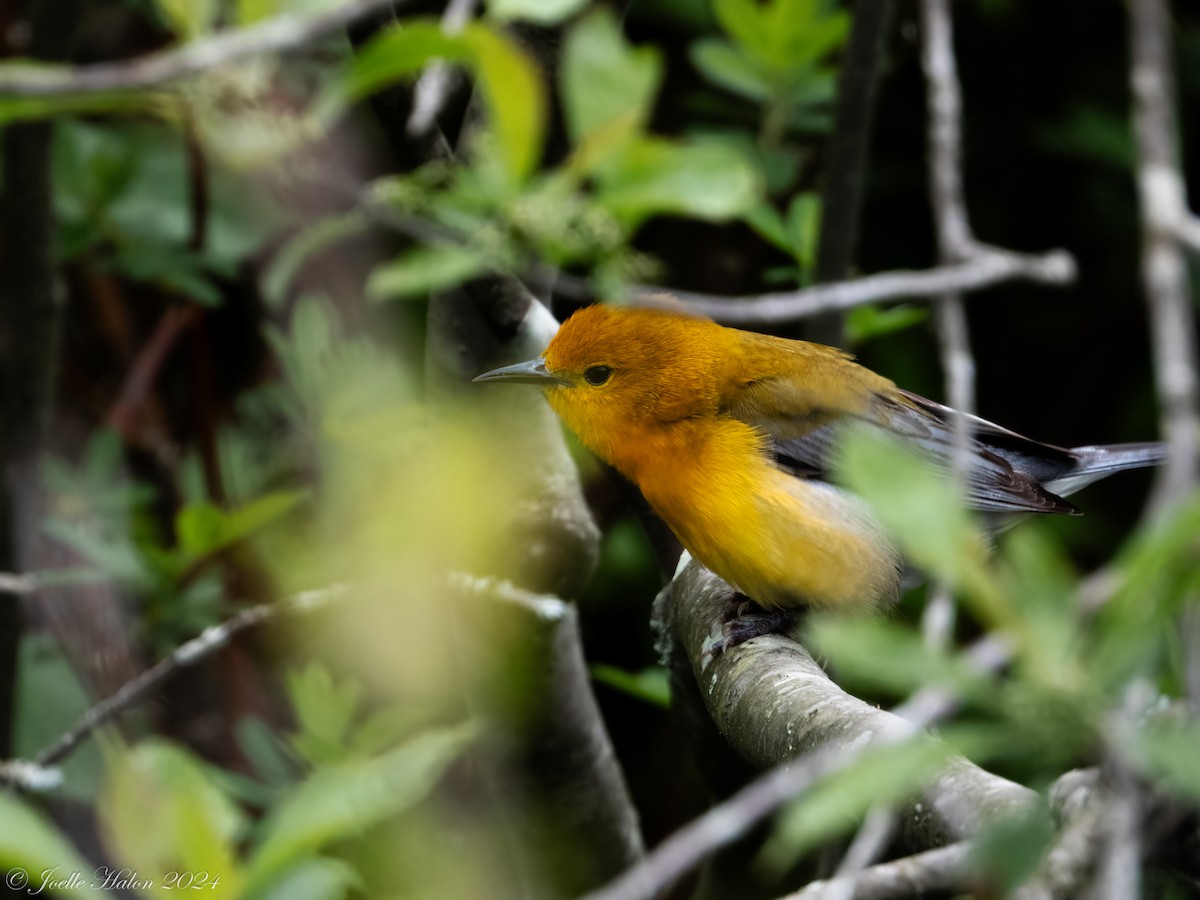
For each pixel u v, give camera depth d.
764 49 12.50
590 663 15.25
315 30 5.02
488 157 6.32
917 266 15.52
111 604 11.85
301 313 11.95
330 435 11.32
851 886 4.45
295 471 13.12
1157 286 4.53
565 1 6.22
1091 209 15.62
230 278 13.34
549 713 10.31
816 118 13.04
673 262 14.98
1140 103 5.00
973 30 15.43
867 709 7.28
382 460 11.37
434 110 7.73
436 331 9.63
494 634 9.88
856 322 11.70
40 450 11.38
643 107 6.19
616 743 15.29
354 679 11.05
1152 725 3.72
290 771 11.24
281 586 11.85
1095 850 3.73
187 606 11.99
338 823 5.61
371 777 5.81
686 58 14.91
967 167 15.75
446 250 6.25
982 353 16.23
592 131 6.08
